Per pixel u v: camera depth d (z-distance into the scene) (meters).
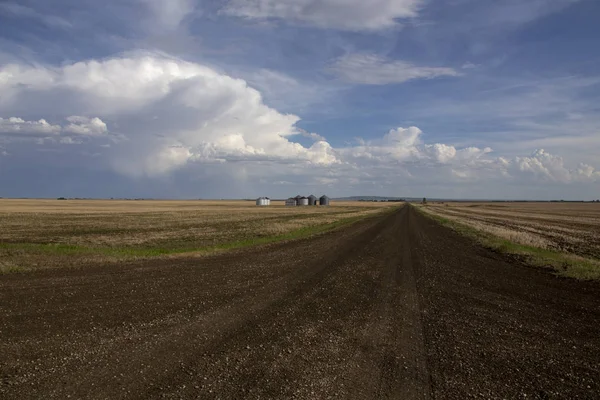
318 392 5.49
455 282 14.02
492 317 9.68
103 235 33.31
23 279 13.47
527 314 10.01
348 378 5.99
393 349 7.32
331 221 53.84
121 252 21.22
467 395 5.52
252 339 7.64
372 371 6.28
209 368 6.21
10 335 7.61
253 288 12.35
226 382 5.71
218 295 11.34
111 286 12.41
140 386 5.52
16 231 36.41
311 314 9.57
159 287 12.33
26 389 5.37
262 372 6.11
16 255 19.05
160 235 33.53
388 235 32.81
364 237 30.88
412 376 6.13
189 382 5.68
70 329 8.04
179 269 15.88
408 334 8.24
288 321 8.94
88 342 7.27
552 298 11.86
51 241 28.38
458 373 6.27
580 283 14.27
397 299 11.38
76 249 22.66
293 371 6.19
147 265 16.86
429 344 7.64
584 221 68.38
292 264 17.41
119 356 6.62
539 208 155.88
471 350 7.35
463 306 10.71
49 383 5.57
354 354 7.02
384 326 8.77
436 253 21.98
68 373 5.91
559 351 7.39
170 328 8.21
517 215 89.50
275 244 25.98
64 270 15.37
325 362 6.60
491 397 5.48
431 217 67.75
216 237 31.88
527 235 34.50
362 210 103.56
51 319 8.73
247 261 18.25
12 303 10.13
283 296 11.36
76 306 9.91
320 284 13.15
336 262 18.12
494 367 6.55
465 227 43.38
